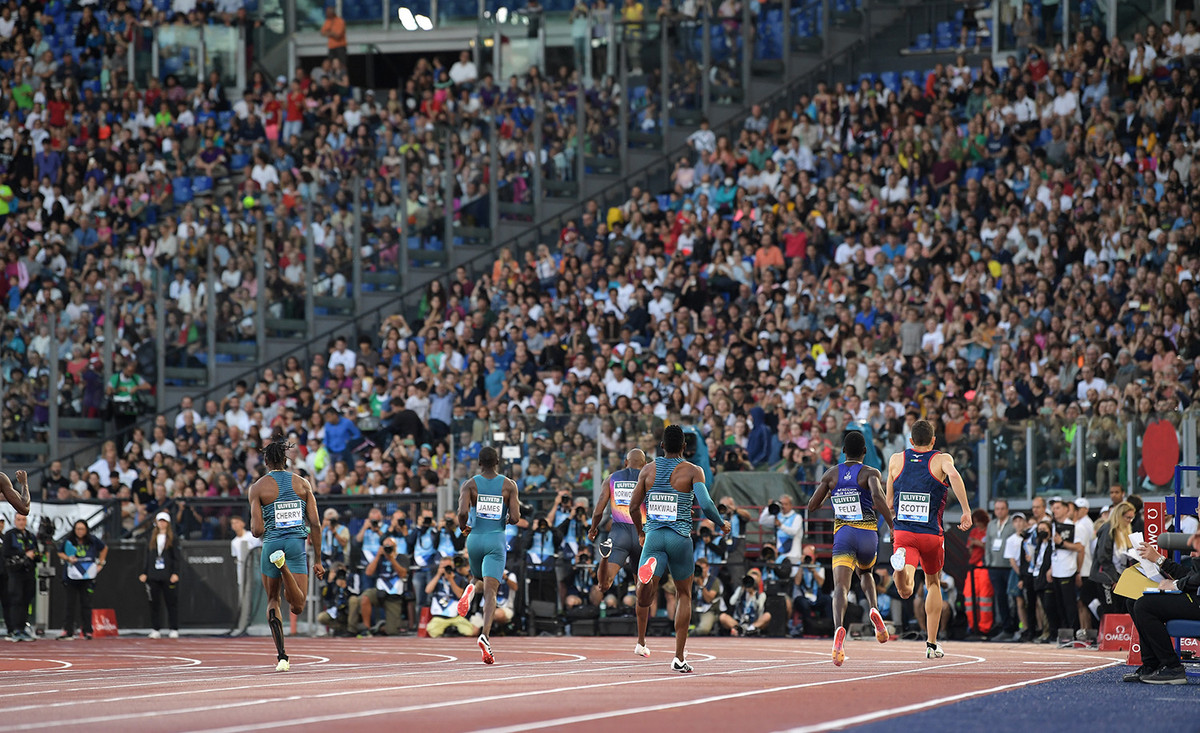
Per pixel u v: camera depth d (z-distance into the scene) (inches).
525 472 2192.4
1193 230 2439.7
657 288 2748.5
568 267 2920.8
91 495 2529.5
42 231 3203.7
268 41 3624.5
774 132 3083.2
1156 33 2903.5
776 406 2290.8
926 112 3011.8
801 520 2082.9
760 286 2699.3
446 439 2364.7
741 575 2053.4
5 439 2696.9
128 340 2800.2
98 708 889.5
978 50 3294.8
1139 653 1207.6
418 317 2910.9
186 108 3440.0
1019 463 2078.0
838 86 3107.8
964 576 1955.0
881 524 1989.4
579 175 3250.5
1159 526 1461.6
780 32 3371.1
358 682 1085.1
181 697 962.7
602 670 1204.5
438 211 3105.3
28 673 1306.6
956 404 2190.0
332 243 2982.3
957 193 2736.2
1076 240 2527.1
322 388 2751.0
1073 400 2224.4
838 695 918.4
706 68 3334.2
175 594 2244.1
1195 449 1899.6
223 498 2333.9
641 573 1104.2
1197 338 2214.6
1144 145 2706.7
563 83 3292.3
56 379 2738.7
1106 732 708.0
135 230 3196.4
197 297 2859.3
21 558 2116.1
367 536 2180.1
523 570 2107.5
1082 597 1749.5
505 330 2758.4
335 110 3388.3
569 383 2492.6
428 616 2159.2
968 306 2465.6
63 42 3572.8
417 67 3548.2
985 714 793.6
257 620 2271.2
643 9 3341.5
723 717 779.4
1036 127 2871.6
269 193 3065.9
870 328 2546.8
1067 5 3080.7
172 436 2716.5
